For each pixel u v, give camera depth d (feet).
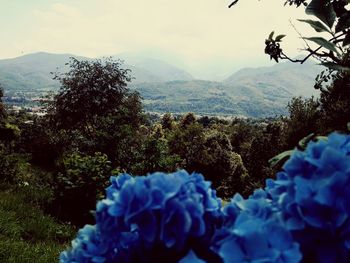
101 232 3.53
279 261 2.73
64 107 114.11
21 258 21.38
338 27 4.88
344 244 2.74
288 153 4.25
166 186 3.41
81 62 115.65
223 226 3.68
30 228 29.91
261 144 73.05
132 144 52.65
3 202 33.94
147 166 50.16
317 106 36.63
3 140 85.92
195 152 106.01
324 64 4.63
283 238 2.85
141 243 3.50
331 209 2.80
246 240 2.84
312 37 4.68
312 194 2.90
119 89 116.16
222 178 103.50
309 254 2.89
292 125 37.65
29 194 40.75
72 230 33.65
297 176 2.99
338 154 2.96
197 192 3.70
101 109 113.91
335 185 2.81
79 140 55.47
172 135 116.16
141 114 117.50
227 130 195.31
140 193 3.36
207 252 3.43
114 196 3.58
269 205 3.38
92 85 114.11
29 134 82.58
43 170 70.08
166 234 3.27
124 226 3.44
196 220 3.37
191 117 204.64
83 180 38.04
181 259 3.13
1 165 46.34
